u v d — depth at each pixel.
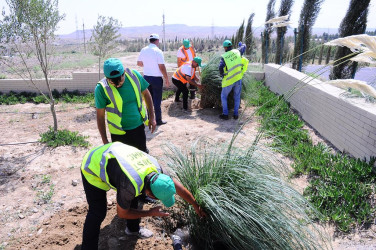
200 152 3.64
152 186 2.25
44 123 7.18
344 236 3.21
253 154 3.46
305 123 6.60
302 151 4.90
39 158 5.12
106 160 2.46
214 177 3.23
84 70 16.78
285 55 14.99
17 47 5.88
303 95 6.82
